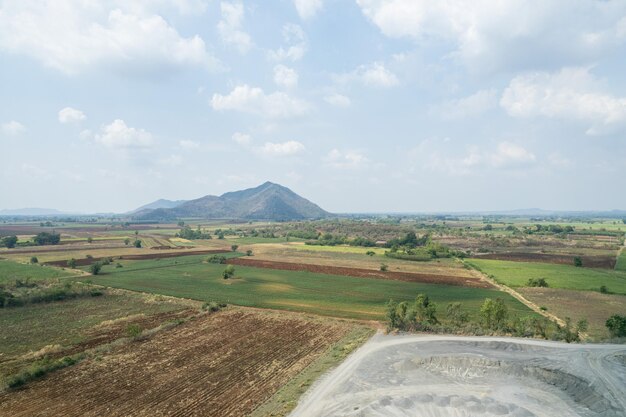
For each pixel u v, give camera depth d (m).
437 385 38.97
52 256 134.38
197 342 51.59
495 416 33.16
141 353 47.22
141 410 33.25
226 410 33.31
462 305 72.94
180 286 90.38
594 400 35.28
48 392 36.53
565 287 89.06
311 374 40.91
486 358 44.12
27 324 59.38
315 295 81.81
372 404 34.47
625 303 74.81
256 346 50.12
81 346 49.88
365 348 48.84
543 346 48.44
